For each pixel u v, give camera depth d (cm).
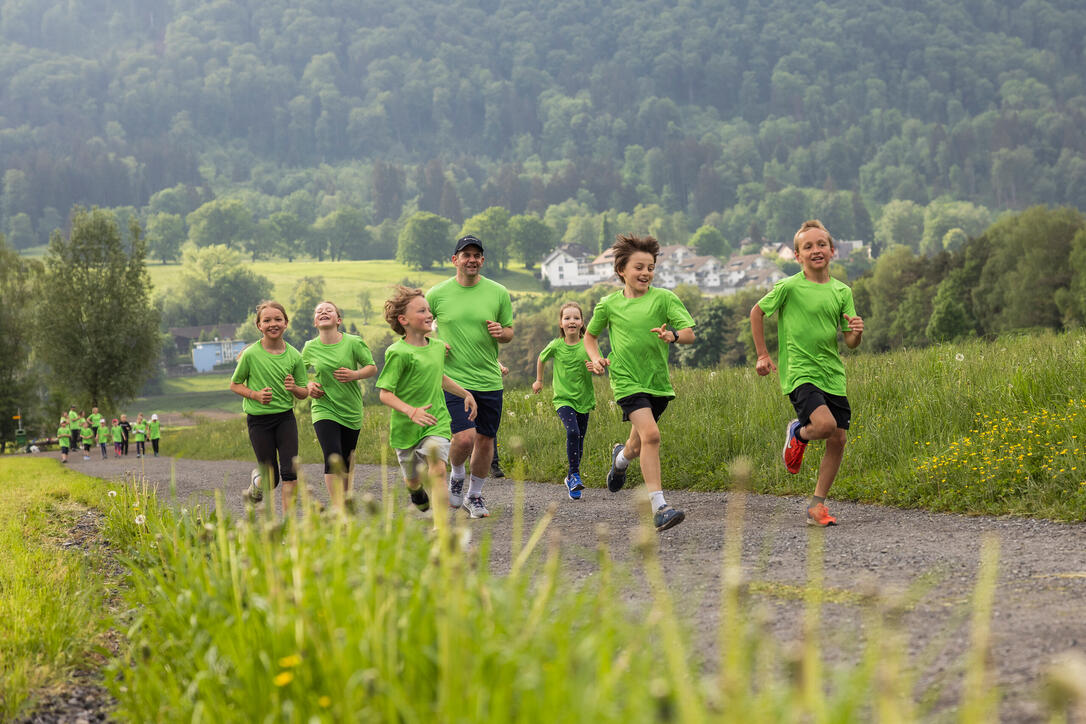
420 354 1088
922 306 12212
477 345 1247
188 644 530
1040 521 922
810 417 984
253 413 1256
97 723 516
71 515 1464
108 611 750
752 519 1080
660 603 386
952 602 603
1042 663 466
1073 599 589
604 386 2639
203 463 3512
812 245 1028
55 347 8244
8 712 521
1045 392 1309
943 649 504
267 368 1248
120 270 8394
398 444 1092
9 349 8988
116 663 553
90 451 6475
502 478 1816
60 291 8244
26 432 9025
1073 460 1006
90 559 972
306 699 407
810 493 1259
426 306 1093
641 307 1104
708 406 1820
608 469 1647
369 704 372
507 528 1120
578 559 855
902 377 1672
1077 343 1639
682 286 17300
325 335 1275
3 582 811
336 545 532
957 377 1528
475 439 1252
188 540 758
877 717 398
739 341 14112
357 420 1284
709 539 943
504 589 466
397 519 601
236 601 509
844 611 595
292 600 439
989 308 11156
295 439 1270
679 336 1084
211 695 448
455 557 443
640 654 390
